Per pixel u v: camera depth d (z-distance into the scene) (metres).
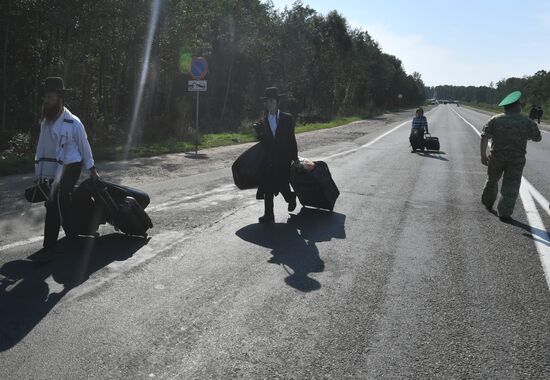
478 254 5.45
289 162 6.70
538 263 5.17
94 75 21.92
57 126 4.71
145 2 18.62
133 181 9.61
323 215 7.20
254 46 33.44
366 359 3.15
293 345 3.30
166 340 3.32
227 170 11.41
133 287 4.23
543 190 9.62
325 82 48.56
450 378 2.96
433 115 61.06
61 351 3.15
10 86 20.03
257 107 37.75
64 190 4.79
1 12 17.88
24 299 3.93
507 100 7.07
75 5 17.17
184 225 6.35
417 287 4.43
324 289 4.31
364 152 15.95
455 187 9.80
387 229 6.46
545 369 3.09
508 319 3.80
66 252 5.12
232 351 3.20
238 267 4.82
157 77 23.80
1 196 7.77
